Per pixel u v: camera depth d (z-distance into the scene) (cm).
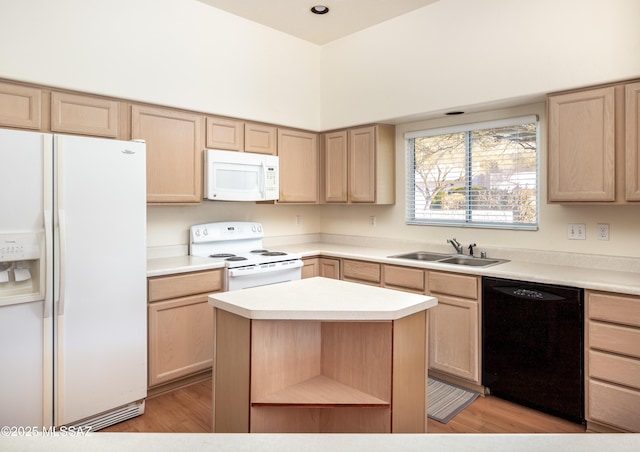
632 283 229
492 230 338
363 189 395
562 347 245
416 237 389
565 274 258
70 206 229
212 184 336
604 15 254
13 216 211
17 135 212
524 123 317
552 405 251
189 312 298
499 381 274
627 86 244
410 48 357
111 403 247
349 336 190
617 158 248
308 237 467
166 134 316
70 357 230
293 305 176
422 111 349
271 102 391
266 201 398
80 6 275
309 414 195
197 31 337
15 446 72
